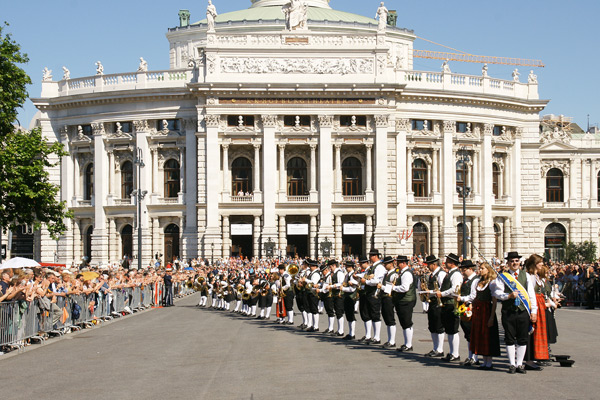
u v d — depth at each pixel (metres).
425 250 100.12
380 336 32.47
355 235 97.00
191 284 59.34
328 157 94.00
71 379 22.03
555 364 23.38
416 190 100.56
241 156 96.06
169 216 96.75
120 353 27.89
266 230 93.06
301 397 18.12
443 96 98.88
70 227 100.56
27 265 36.53
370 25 118.88
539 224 106.88
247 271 56.91
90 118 99.19
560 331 34.81
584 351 27.08
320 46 94.44
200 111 93.69
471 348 22.59
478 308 22.34
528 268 22.66
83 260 93.69
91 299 39.88
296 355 26.30
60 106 100.75
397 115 98.00
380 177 93.88
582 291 54.31
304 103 93.94
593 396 17.80
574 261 99.75
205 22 121.00
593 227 110.19
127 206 97.50
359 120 95.38
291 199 94.44
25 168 55.84
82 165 101.44
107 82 98.81
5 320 28.06
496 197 105.69
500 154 105.50
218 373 22.31
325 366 23.31
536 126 106.81
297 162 97.31
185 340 32.06
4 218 57.59
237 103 93.62
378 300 29.38
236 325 39.97
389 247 93.56
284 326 39.34
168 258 97.62
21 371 23.89
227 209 93.81
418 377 20.86
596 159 110.44
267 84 92.88
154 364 24.69
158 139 97.25
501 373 21.58
